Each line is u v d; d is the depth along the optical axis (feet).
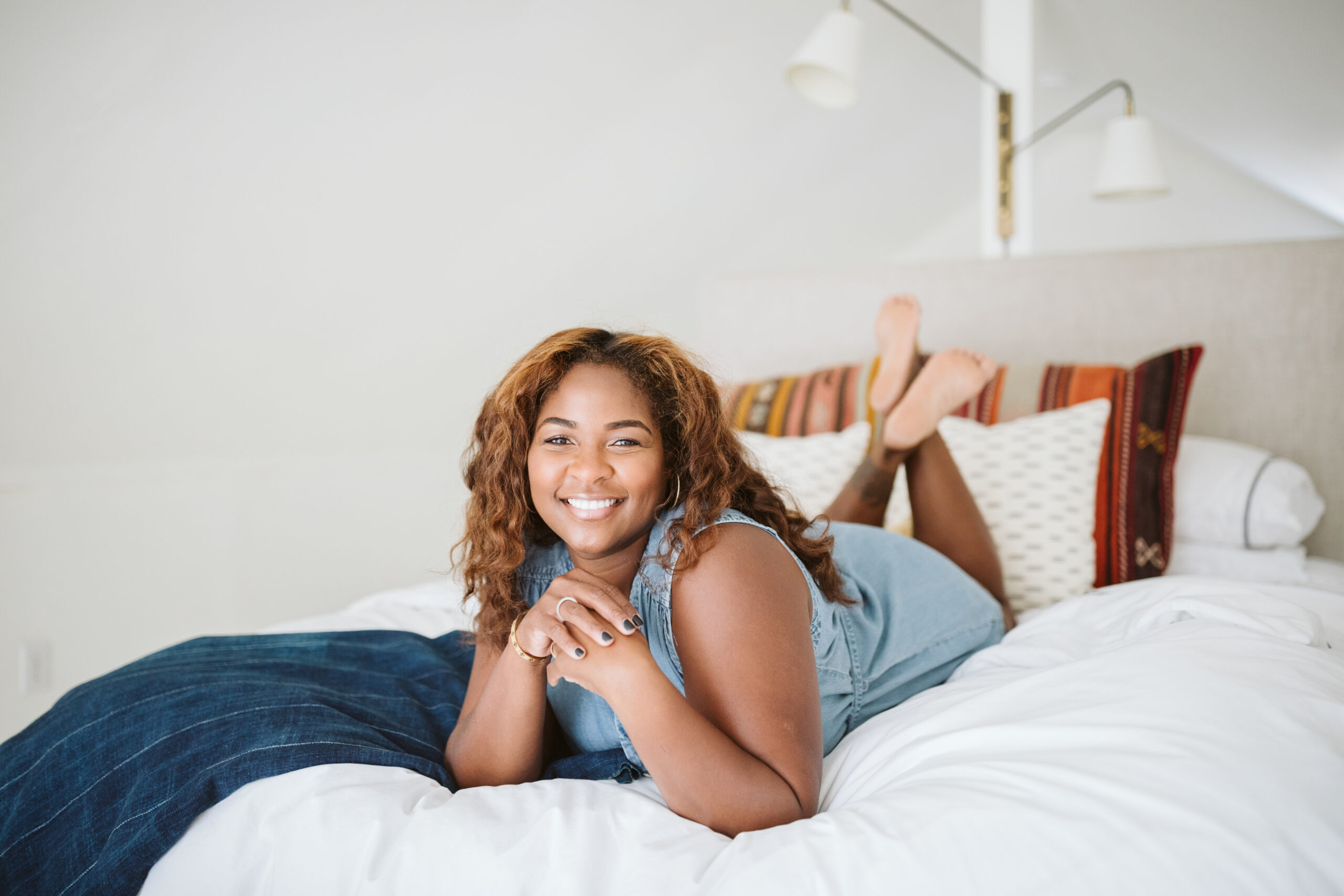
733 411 7.88
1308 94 9.35
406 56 7.87
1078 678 3.25
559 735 4.04
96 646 9.67
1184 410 6.43
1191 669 3.06
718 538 3.25
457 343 12.16
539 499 3.36
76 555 9.50
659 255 13.14
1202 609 3.78
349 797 3.06
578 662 3.03
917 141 13.96
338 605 12.55
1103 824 2.44
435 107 8.56
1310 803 2.46
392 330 11.21
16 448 9.03
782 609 3.11
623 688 2.94
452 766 3.61
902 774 3.10
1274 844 2.35
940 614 4.48
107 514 9.80
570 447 3.27
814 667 3.14
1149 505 6.27
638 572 3.48
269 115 7.68
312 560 12.19
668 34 9.23
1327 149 10.88
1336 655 3.43
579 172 10.54
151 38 6.52
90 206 7.49
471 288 11.33
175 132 7.32
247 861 3.01
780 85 10.89
